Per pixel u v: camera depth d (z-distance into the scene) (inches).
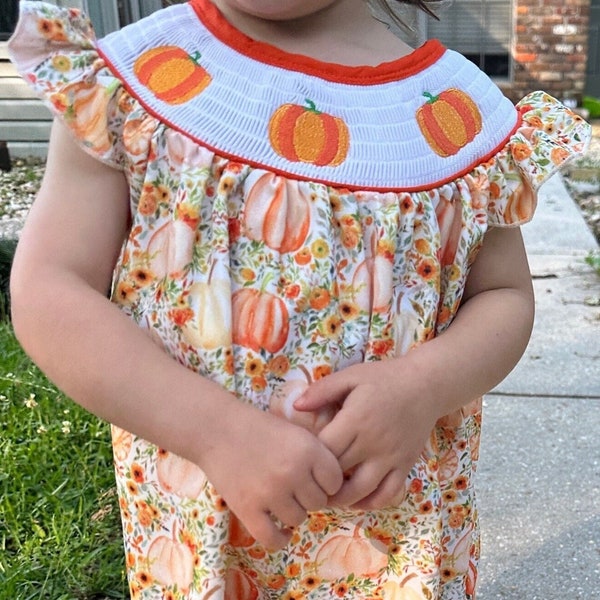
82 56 38.8
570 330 127.6
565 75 311.1
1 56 262.1
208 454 36.2
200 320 38.4
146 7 252.4
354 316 40.3
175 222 38.2
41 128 269.6
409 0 53.3
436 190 41.9
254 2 38.3
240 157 38.4
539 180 44.8
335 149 39.9
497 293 46.3
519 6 304.3
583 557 79.5
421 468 43.4
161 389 36.3
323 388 38.4
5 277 134.5
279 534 36.5
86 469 89.6
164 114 38.4
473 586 51.6
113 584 74.8
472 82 46.2
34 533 80.4
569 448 96.5
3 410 100.6
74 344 36.5
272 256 38.7
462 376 41.5
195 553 40.5
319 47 41.9
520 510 86.1
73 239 38.3
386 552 44.3
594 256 160.6
